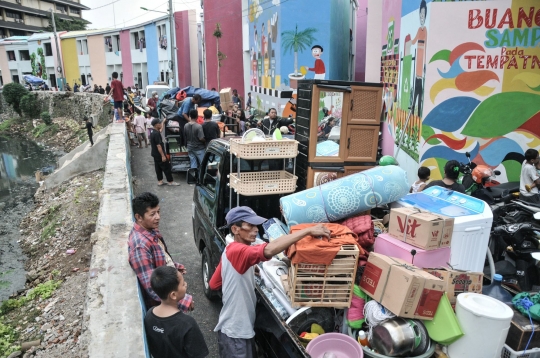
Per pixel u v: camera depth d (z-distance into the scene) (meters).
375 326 2.95
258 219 3.23
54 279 8.05
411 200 4.07
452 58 6.61
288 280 3.25
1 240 11.60
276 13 16.69
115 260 4.66
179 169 11.48
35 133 35.66
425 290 2.82
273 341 3.50
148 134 17.22
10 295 8.03
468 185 5.51
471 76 6.61
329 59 16.41
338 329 3.28
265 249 3.00
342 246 3.08
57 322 6.36
